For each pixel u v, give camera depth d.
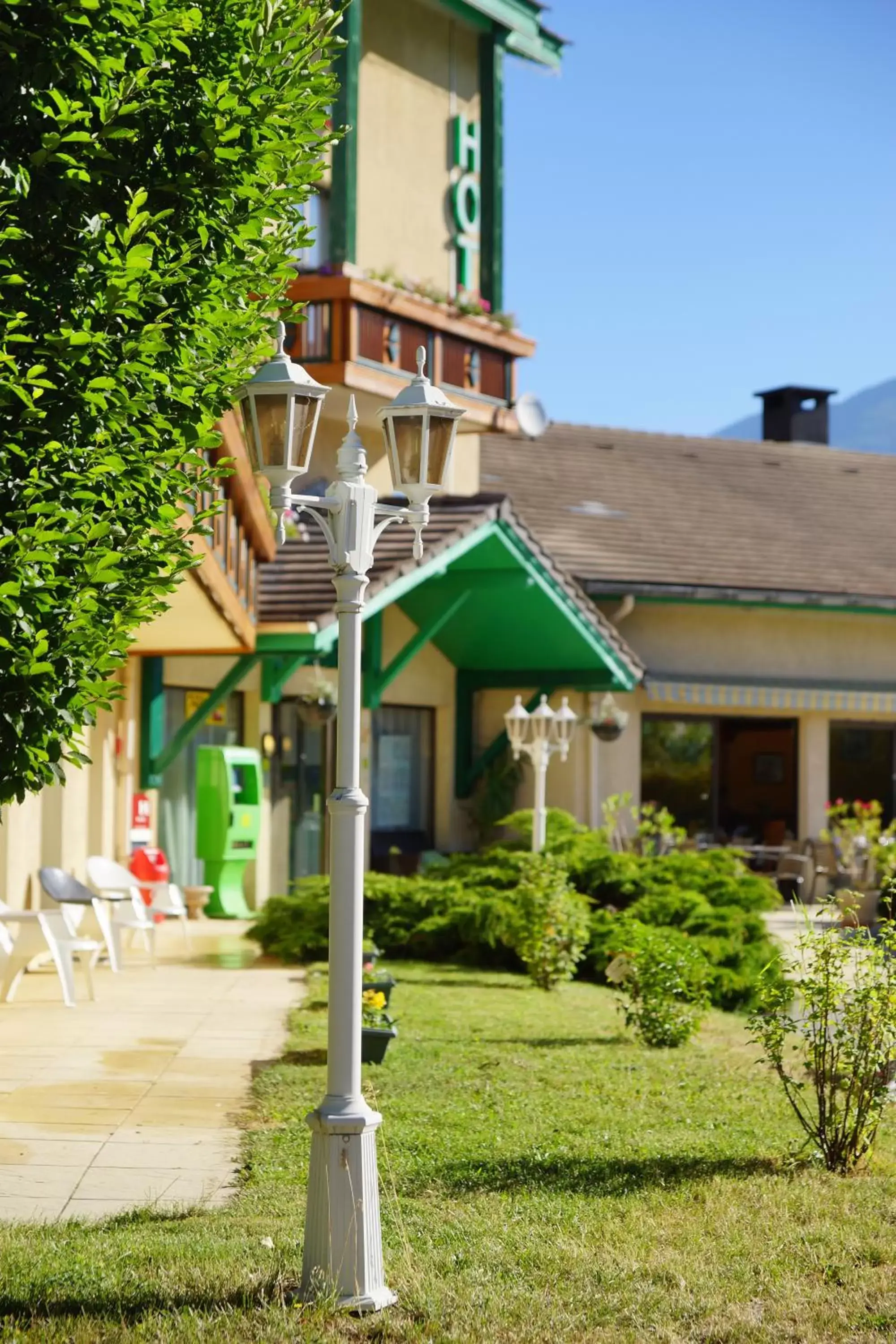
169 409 6.33
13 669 5.38
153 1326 5.58
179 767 19.80
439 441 6.69
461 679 24.23
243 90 6.25
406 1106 9.34
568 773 24.06
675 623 25.80
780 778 26.61
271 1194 7.39
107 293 5.60
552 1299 6.01
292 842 21.77
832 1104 8.32
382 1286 6.05
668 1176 7.98
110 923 14.95
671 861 18.02
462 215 23.33
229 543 15.39
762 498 31.16
